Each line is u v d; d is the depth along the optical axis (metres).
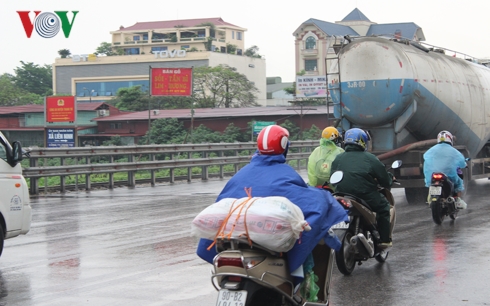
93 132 58.84
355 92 15.48
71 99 36.12
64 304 6.75
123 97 70.69
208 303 6.74
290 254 5.12
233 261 4.88
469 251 9.53
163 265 8.73
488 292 7.10
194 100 71.31
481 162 18.89
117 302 6.80
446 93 16.44
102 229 12.13
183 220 13.30
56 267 8.66
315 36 94.06
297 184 5.34
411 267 8.48
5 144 9.09
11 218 9.03
